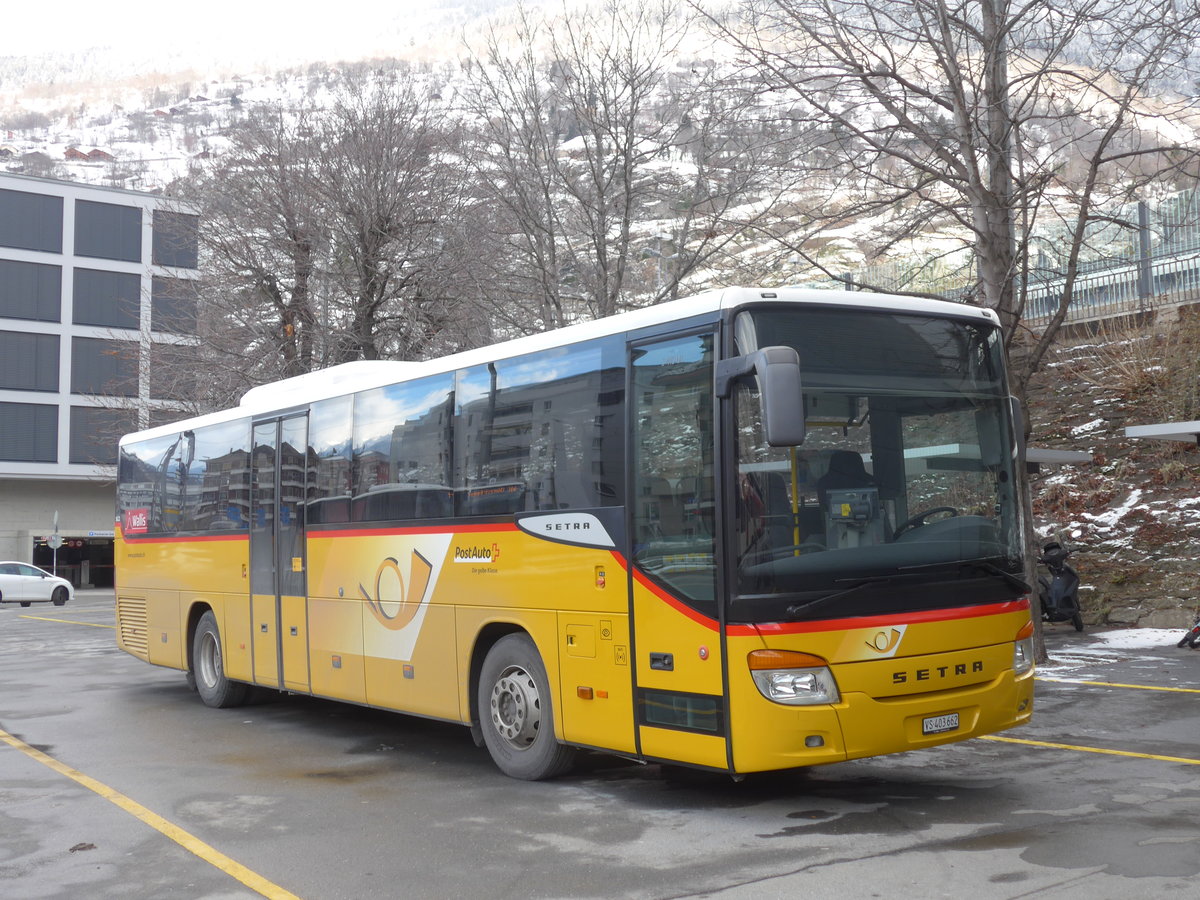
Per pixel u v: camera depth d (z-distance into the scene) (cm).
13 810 834
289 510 1224
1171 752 913
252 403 1353
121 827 775
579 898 596
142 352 3167
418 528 1012
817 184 1622
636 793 845
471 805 821
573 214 1972
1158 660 1423
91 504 5869
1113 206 1555
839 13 1527
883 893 583
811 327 756
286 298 2809
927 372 788
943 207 1506
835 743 703
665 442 775
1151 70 1409
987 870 613
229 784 914
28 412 5550
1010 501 802
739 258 1869
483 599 928
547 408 880
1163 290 2441
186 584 1448
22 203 5556
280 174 2731
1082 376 2442
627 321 820
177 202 2975
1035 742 976
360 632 1091
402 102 2773
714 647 724
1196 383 2208
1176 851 634
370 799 850
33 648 2330
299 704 1409
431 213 2659
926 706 731
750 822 742
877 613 726
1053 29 1441
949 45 1447
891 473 756
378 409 1088
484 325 2159
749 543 714
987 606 769
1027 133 1547
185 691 1560
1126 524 1972
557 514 857
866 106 1565
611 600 804
